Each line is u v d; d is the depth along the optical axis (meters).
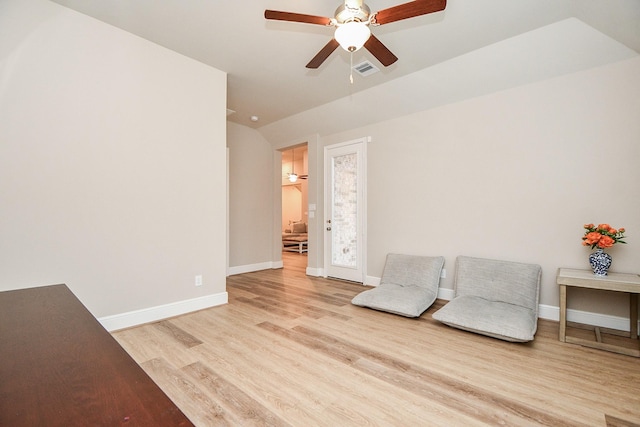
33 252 2.22
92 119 2.49
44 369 0.76
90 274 2.49
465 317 2.63
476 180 3.41
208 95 3.24
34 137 2.23
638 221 2.56
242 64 3.22
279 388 1.80
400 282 3.68
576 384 1.85
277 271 5.58
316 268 5.08
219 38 2.76
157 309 2.89
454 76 3.26
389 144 4.16
